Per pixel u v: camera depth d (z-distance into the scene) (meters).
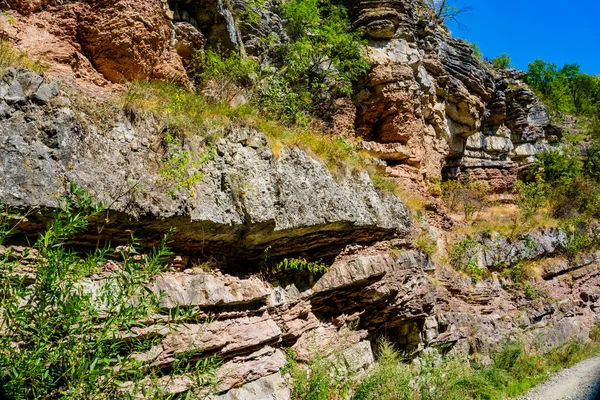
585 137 33.00
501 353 13.12
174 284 6.13
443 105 18.66
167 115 6.52
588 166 28.77
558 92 41.38
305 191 7.91
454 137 20.81
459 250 15.59
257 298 7.22
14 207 4.53
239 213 6.79
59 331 3.68
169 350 5.61
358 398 7.87
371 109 15.70
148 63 8.16
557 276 19.12
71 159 5.16
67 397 3.54
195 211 6.20
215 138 6.85
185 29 9.59
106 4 7.72
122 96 6.41
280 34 14.23
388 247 10.30
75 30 7.58
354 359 8.98
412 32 16.50
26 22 7.05
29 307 3.54
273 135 7.90
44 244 3.75
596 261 21.31
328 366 7.78
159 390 4.33
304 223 7.66
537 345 15.42
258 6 13.20
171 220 5.93
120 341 4.32
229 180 6.78
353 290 9.28
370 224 9.24
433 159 17.91
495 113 23.27
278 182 7.45
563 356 15.52
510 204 22.66
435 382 9.70
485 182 22.67
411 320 10.78
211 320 6.22
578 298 19.38
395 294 10.03
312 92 14.48
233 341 6.62
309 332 8.39
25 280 4.54
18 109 4.91
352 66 15.30
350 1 16.64
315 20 15.07
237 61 10.31
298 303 8.22
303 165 8.09
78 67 7.38
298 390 7.06
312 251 8.65
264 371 6.94
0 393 3.33
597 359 15.72
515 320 15.48
